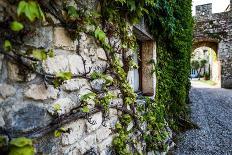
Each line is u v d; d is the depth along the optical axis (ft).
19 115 4.82
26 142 4.49
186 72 24.82
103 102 7.61
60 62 5.93
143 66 14.47
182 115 21.38
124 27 9.02
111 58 8.29
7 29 4.50
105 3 7.68
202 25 52.26
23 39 4.86
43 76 5.37
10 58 4.62
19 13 4.36
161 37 15.11
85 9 6.75
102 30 7.69
